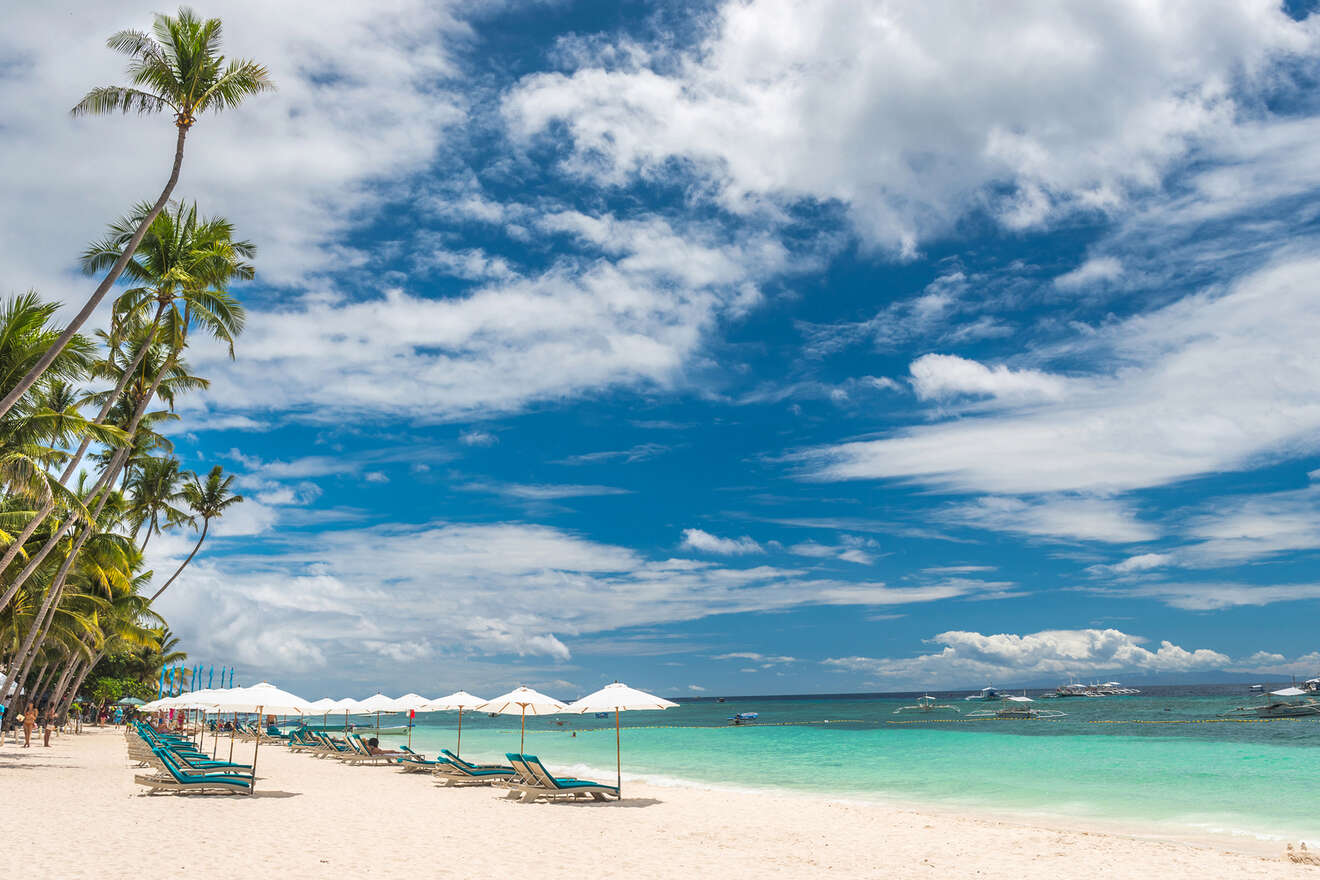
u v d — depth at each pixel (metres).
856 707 179.00
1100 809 18.86
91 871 9.04
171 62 18.64
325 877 9.20
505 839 12.25
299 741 34.72
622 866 10.38
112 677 68.69
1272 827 15.99
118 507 31.52
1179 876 10.28
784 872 10.27
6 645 33.28
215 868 9.42
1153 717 78.50
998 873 10.41
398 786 19.70
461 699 23.98
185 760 19.41
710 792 20.28
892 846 12.39
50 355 16.48
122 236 23.53
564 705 17.77
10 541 19.78
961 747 42.41
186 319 24.22
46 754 27.19
